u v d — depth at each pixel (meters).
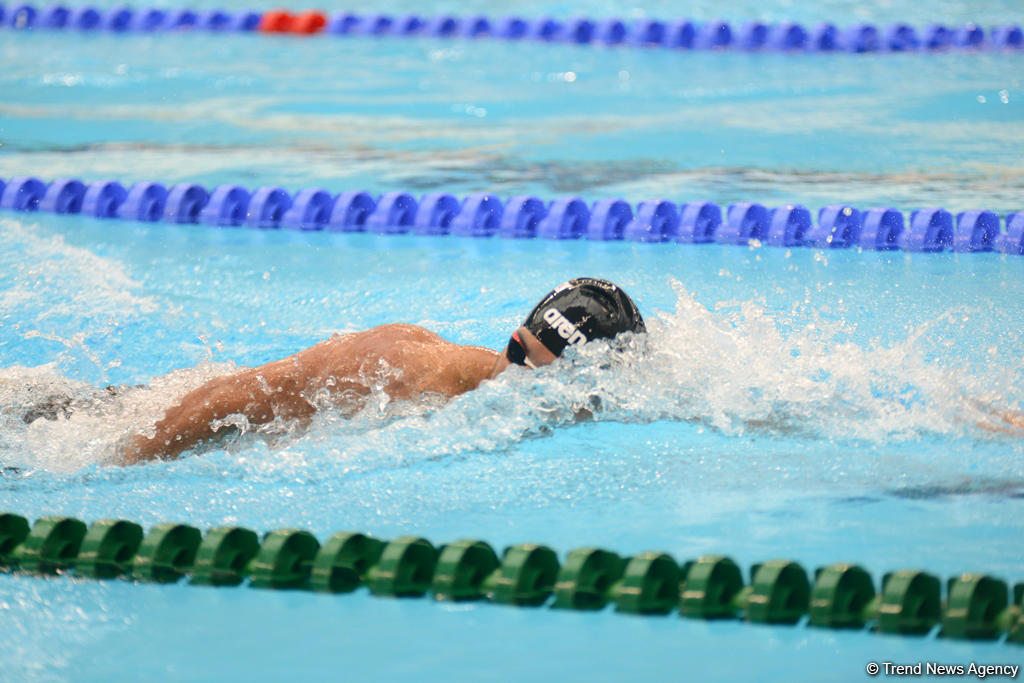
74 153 25.27
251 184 22.44
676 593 7.74
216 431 10.45
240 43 39.44
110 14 41.53
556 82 32.78
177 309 15.63
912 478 9.55
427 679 6.69
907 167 22.38
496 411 10.69
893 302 14.72
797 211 18.88
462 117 28.72
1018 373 11.89
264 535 8.34
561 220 19.48
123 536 8.57
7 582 8.23
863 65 33.66
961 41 35.31
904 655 6.84
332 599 7.88
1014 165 22.19
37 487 9.88
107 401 11.24
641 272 16.83
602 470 9.97
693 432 10.79
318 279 17.06
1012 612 7.16
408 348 10.80
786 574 7.48
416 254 18.50
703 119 27.61
